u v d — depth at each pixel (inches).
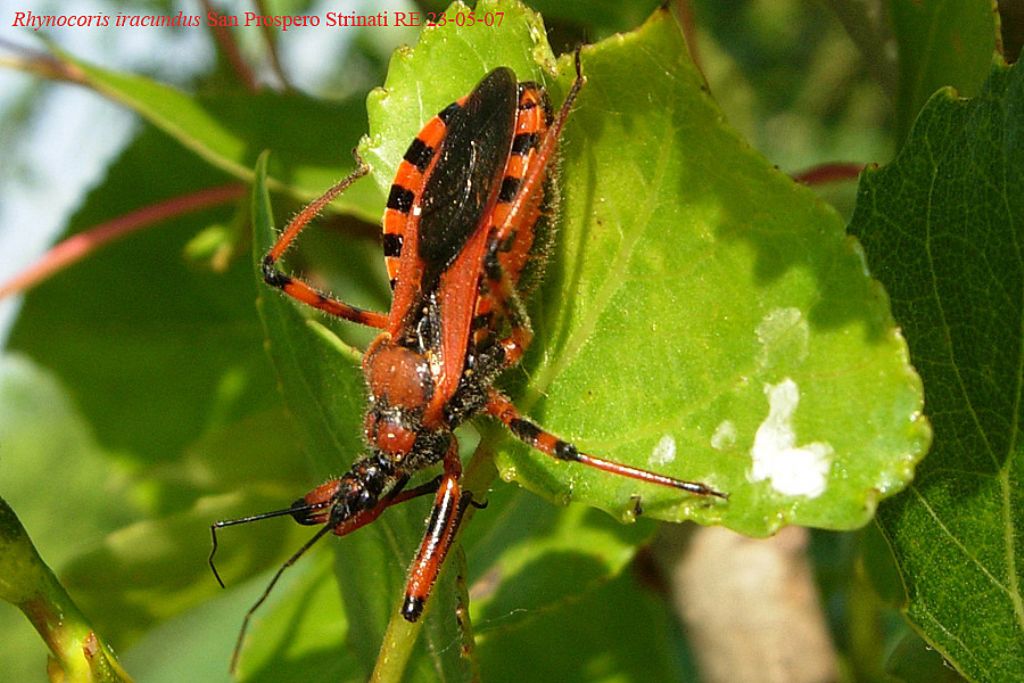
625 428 4.9
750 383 4.8
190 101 5.8
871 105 9.9
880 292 4.8
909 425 4.7
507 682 5.9
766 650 5.7
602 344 4.9
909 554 4.9
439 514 5.0
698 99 4.8
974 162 4.9
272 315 5.2
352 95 6.0
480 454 5.0
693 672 6.5
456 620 5.0
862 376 4.8
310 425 5.2
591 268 4.9
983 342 4.9
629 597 5.9
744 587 5.7
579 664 5.9
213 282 6.5
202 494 6.5
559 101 4.9
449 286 5.1
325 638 5.8
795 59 9.6
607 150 4.9
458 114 5.1
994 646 4.9
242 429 6.1
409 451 5.1
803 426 4.8
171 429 6.5
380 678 4.9
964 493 4.9
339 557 5.2
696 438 4.8
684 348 4.9
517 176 5.0
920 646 5.4
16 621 14.4
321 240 6.4
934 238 4.9
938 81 5.2
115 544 6.0
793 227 4.8
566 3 5.7
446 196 5.1
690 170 4.8
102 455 6.5
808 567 5.8
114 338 6.5
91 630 5.0
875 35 5.4
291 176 5.7
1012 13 5.3
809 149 10.0
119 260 6.5
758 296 4.8
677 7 5.7
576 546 5.5
